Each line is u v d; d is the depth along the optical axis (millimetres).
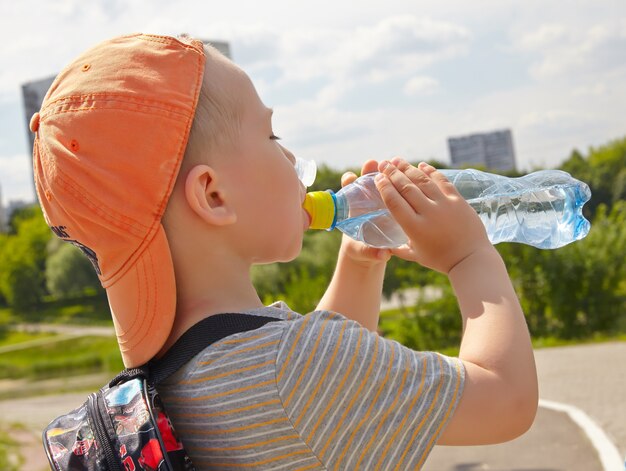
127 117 1362
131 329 1438
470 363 1387
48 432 1423
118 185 1364
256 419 1319
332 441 1311
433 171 1575
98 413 1385
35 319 80750
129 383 1407
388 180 1537
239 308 1434
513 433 1366
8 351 66500
